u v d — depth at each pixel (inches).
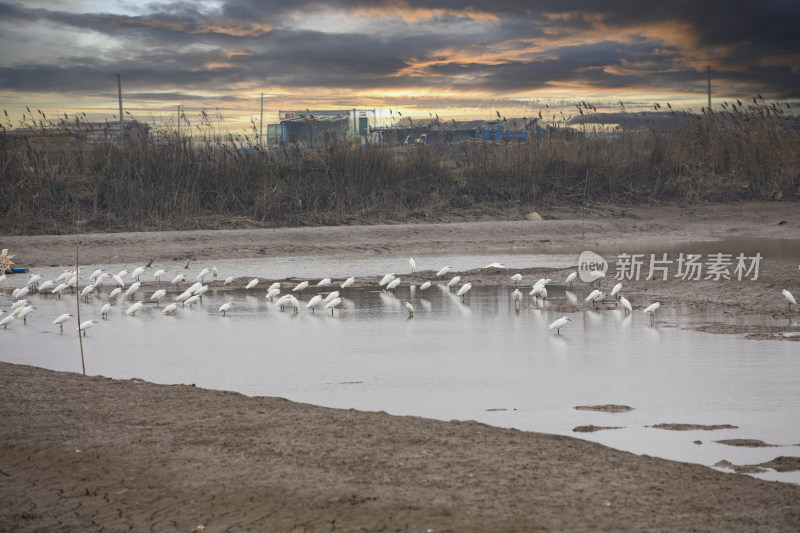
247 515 361.4
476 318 1050.7
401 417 531.8
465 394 635.5
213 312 1156.5
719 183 2716.5
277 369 749.9
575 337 891.4
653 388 641.6
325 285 1417.3
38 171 2266.2
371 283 1473.9
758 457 463.5
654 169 2748.5
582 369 722.2
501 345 853.8
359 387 667.4
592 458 432.8
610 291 1274.6
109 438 486.0
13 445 477.7
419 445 458.0
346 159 2518.5
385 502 367.2
